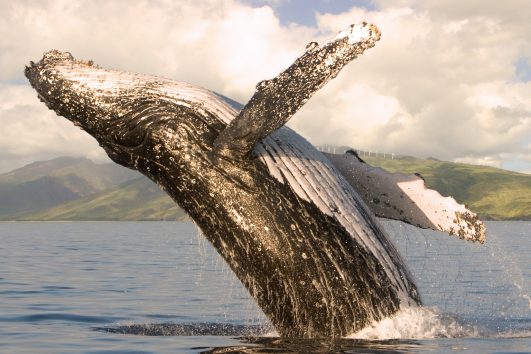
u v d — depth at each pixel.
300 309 16.12
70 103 17.52
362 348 14.64
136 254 68.19
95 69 17.66
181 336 17.92
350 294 15.91
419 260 54.22
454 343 15.37
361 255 16.14
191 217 16.89
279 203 15.95
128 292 32.09
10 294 31.09
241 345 15.71
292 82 15.01
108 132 17.30
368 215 16.89
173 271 45.38
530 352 14.52
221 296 30.25
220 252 16.64
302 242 15.85
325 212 16.05
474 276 40.22
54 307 26.28
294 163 16.31
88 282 37.41
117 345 16.89
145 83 17.25
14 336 18.78
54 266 50.19
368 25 14.76
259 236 15.95
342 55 14.84
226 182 16.12
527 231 162.50
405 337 16.00
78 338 18.20
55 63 17.89
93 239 123.44
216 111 16.61
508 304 27.02
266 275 16.11
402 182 17.61
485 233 17.08
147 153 16.94
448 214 17.44
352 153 17.95
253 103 15.23
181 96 16.94
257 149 16.12
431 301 27.95
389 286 16.39
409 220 17.97
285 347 14.91
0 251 74.88
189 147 16.42
